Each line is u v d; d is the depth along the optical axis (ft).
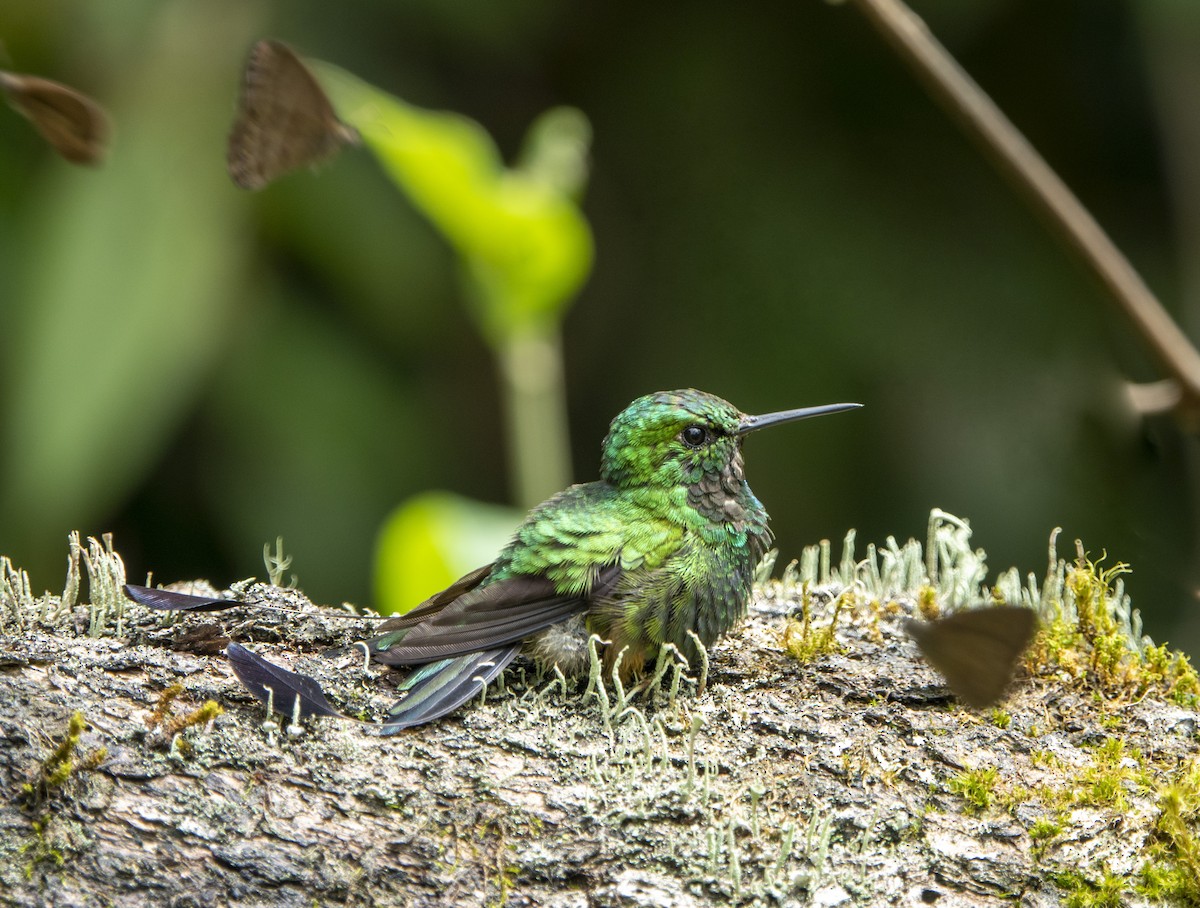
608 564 20.99
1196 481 39.65
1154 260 45.80
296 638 20.30
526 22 44.21
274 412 38.60
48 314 33.76
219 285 35.22
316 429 38.88
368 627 20.65
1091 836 18.26
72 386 33.40
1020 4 46.06
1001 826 18.28
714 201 46.26
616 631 20.88
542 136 29.73
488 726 18.71
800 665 21.13
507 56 47.19
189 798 16.81
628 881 17.20
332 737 17.79
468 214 29.30
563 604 20.71
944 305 44.27
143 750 17.02
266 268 39.86
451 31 42.80
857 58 46.14
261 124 14.93
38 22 37.40
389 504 39.32
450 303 44.70
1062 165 47.21
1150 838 18.34
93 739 16.94
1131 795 18.81
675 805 17.69
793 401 44.16
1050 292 43.91
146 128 35.94
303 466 38.55
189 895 16.28
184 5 38.11
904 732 19.60
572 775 17.99
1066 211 23.21
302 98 14.97
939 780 18.76
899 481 43.11
